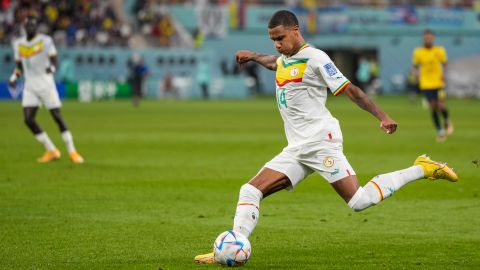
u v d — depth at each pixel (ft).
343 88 87.61
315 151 89.71
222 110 463.83
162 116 400.06
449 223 120.57
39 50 190.60
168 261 93.97
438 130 264.72
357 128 326.44
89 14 635.66
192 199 142.72
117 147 237.66
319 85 89.97
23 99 193.77
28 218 122.21
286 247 102.89
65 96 606.14
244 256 89.97
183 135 283.79
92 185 157.99
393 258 96.22
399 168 187.01
